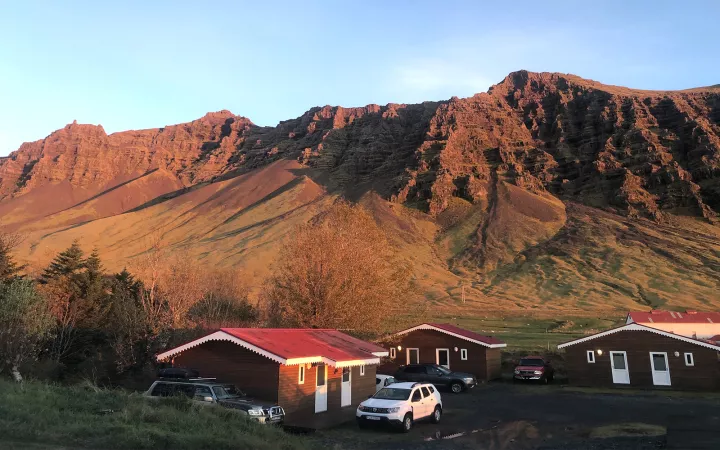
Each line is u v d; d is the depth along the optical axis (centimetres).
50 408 1162
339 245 3341
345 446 1519
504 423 1970
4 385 1382
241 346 1769
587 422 1967
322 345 2092
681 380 2956
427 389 1991
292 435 1422
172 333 2858
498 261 13812
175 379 1678
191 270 3391
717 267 11356
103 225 19375
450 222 17575
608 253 13000
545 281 11638
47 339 2808
